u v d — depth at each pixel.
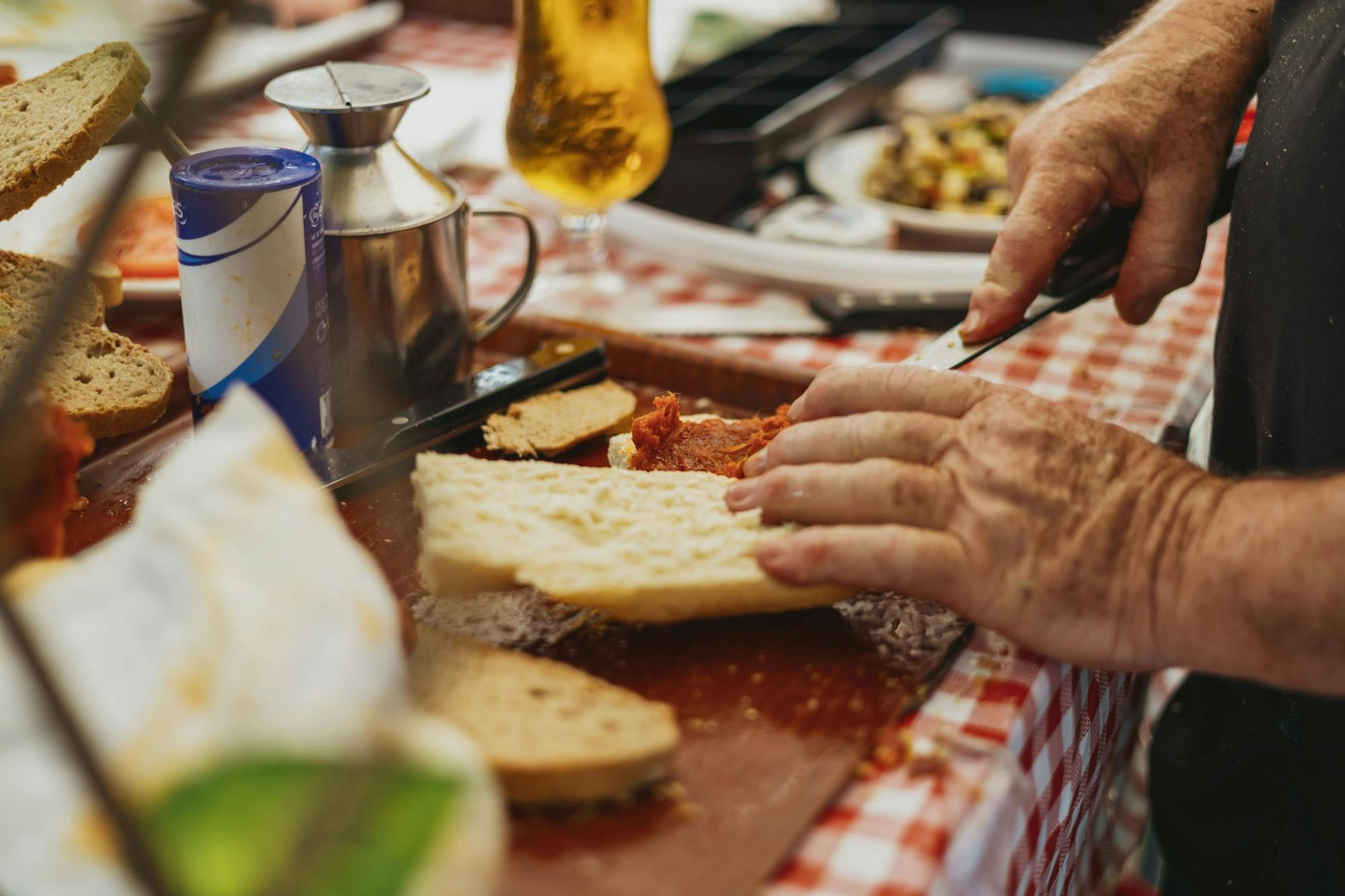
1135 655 0.87
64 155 1.11
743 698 0.89
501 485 1.02
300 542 0.65
